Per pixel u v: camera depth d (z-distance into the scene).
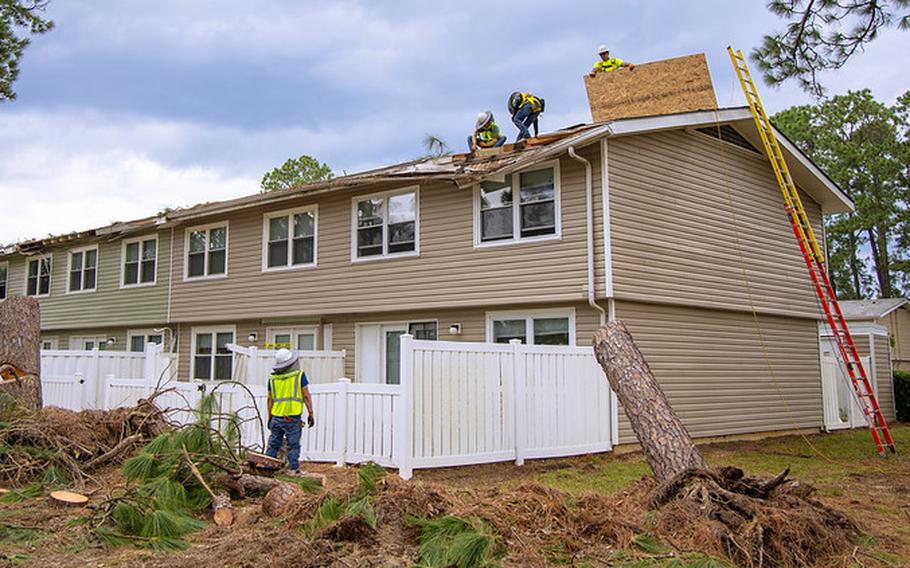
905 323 28.72
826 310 13.55
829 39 10.51
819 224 17.91
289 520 5.91
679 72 14.84
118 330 21.97
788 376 16.16
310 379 14.93
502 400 10.33
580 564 5.01
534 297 12.98
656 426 6.89
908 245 39.78
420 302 14.61
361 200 16.03
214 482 7.16
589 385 11.58
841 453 12.71
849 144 38.09
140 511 5.80
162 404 11.90
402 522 5.36
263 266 17.75
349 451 9.91
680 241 13.69
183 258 19.77
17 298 11.09
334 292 16.16
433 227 14.62
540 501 5.86
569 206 12.77
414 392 9.34
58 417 8.78
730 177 15.19
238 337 18.47
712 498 5.75
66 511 6.39
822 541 5.44
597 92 15.70
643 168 13.16
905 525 6.82
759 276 15.55
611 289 12.11
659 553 5.18
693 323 13.91
